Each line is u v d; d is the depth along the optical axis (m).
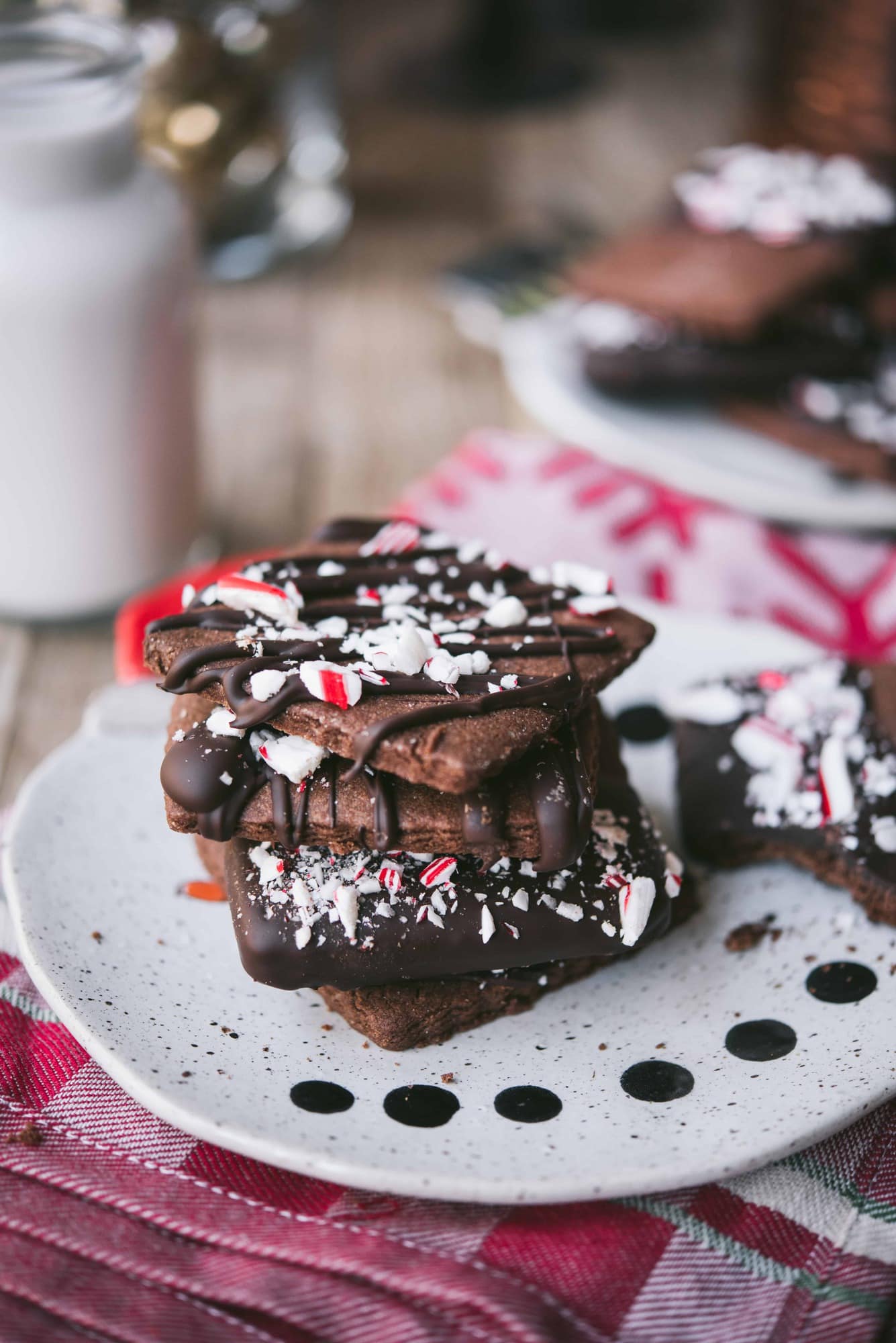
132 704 0.46
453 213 0.83
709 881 0.44
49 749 0.50
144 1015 0.39
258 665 0.38
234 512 0.61
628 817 0.42
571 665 0.39
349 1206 0.37
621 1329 0.35
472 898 0.39
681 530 0.58
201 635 0.39
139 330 0.51
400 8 1.10
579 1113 0.37
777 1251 0.36
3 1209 0.36
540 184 0.86
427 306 0.75
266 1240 0.36
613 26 1.09
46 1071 0.39
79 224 0.50
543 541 0.57
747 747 0.44
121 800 0.44
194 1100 0.37
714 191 0.68
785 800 0.43
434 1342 0.34
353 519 0.44
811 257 0.63
